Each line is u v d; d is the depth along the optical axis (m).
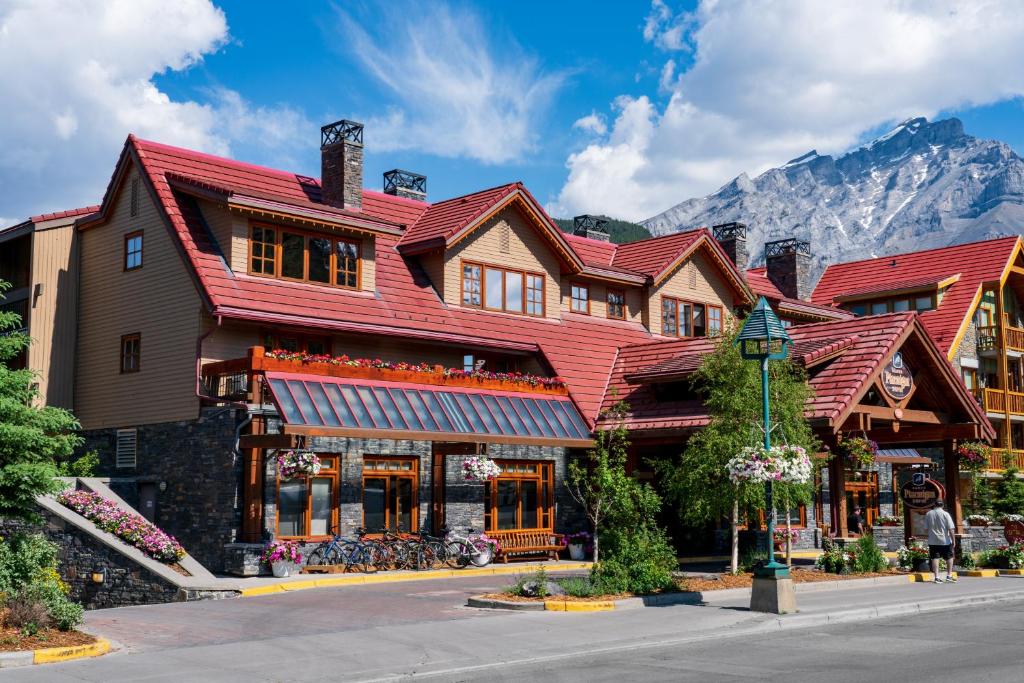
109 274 31.84
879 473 42.94
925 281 49.75
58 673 13.15
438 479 30.00
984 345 50.22
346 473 27.91
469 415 30.02
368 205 35.72
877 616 19.83
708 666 13.88
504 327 34.69
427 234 34.44
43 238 32.34
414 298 33.03
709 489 25.33
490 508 31.06
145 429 29.47
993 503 39.44
